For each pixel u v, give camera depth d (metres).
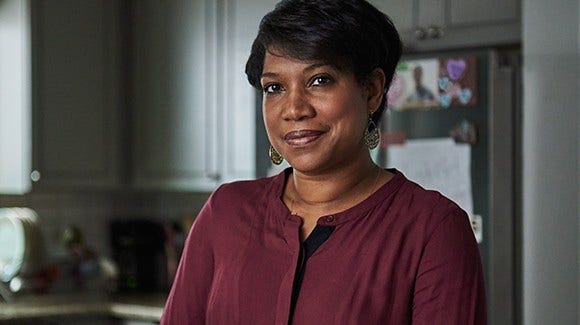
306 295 1.36
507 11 3.12
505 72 2.88
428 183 3.01
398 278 1.35
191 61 4.01
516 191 2.89
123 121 4.21
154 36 4.14
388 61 1.40
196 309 1.49
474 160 2.94
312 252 1.38
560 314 2.77
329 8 1.32
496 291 2.90
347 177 1.40
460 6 3.22
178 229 4.38
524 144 2.83
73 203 4.41
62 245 4.30
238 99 3.84
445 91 2.98
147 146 4.17
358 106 1.36
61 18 3.98
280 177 1.49
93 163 4.10
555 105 2.78
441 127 2.99
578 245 2.73
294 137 1.36
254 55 1.39
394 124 3.08
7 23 3.96
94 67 4.10
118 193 4.58
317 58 1.31
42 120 3.92
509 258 2.89
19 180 3.90
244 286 1.39
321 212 1.41
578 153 2.73
